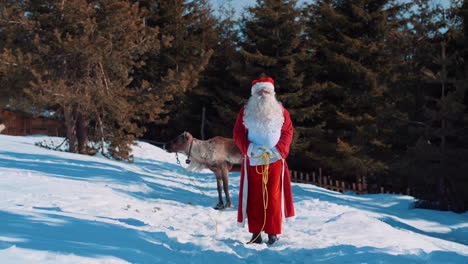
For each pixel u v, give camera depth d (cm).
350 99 2600
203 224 558
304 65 2809
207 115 3491
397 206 1168
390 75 1647
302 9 2858
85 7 1709
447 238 805
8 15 1681
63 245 284
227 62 3416
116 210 574
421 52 1420
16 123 2973
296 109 2714
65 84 1759
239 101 2891
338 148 2434
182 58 3462
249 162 461
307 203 834
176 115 3466
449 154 1273
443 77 1323
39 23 1720
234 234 500
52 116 1880
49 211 443
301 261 359
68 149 1903
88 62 1752
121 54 1845
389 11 2631
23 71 1694
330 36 2744
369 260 345
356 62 2508
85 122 1916
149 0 3325
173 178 1330
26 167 993
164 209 671
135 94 1964
